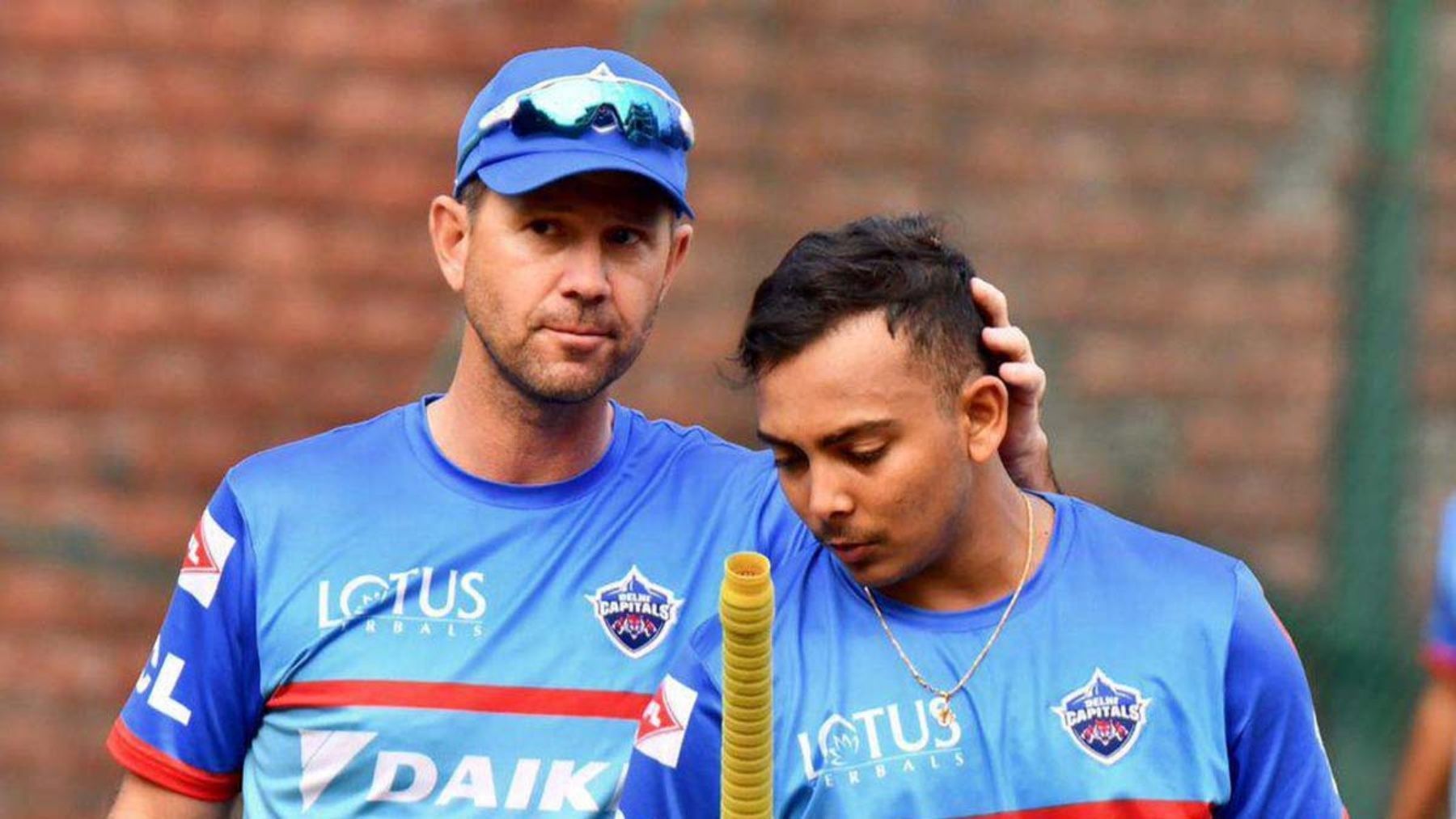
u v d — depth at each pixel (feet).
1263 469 66.13
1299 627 64.95
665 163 32.22
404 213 66.28
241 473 33.68
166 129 65.77
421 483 33.40
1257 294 66.18
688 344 65.41
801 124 66.03
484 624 32.60
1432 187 65.72
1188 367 66.33
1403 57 65.57
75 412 65.67
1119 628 29.55
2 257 65.41
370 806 32.24
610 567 33.12
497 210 31.94
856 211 66.03
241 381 65.92
